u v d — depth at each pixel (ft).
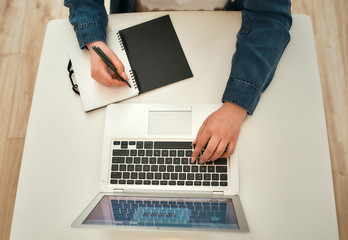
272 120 2.73
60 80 3.00
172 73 2.93
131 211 2.43
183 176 2.59
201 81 2.91
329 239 2.40
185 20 3.13
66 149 2.77
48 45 3.13
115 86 2.87
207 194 2.55
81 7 2.99
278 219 2.46
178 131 2.71
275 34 2.78
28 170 2.72
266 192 2.55
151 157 2.65
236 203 2.44
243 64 2.74
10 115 5.73
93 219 2.30
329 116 5.41
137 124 2.75
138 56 3.01
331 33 5.83
